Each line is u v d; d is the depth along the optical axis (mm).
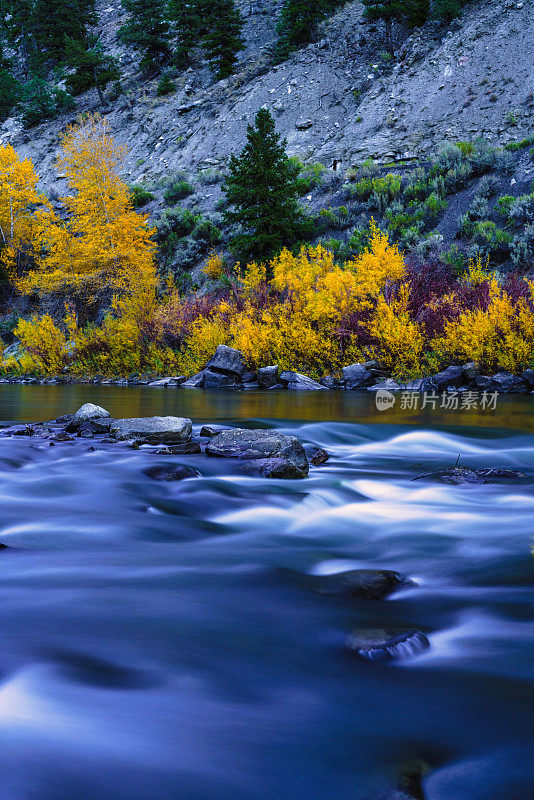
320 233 29406
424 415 10242
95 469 5129
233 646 1983
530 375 14523
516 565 2990
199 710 1571
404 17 51781
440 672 1837
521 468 6004
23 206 37875
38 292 32594
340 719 1552
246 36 67875
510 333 15180
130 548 3236
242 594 2496
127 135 58594
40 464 5344
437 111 39906
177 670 1798
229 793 1236
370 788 1276
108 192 30219
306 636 2078
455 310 16656
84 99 70625
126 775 1273
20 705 1550
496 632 2156
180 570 2842
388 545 3406
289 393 15586
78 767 1291
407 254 24609
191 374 20531
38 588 2529
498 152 27703
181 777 1278
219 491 4609
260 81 52750
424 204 26719
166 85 62594
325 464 6227
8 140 68562
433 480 5242
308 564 2994
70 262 29812
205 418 9523
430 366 16203
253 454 5613
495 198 25297
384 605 2418
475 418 9766
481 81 40281
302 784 1277
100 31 87312
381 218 28250
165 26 68562
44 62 84312
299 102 48344
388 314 16719
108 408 11469
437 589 2631
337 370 17859
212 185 40594
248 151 27750
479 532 3672
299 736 1463
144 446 6504
